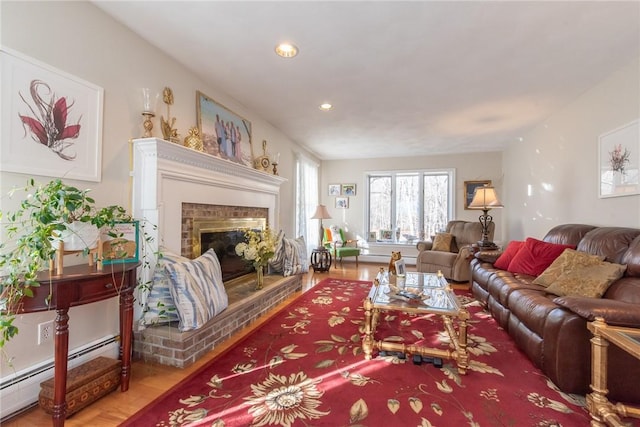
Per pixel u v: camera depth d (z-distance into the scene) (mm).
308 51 2352
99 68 1904
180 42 2248
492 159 5809
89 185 1856
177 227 2342
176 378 1841
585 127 3086
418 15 1907
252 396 1653
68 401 1471
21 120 1529
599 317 1528
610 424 1356
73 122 1760
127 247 1736
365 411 1524
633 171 2432
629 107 2484
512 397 1649
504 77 2768
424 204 6316
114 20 1994
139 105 2180
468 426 1416
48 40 1639
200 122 2760
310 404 1582
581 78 2771
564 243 2904
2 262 1283
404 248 6301
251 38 2184
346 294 3785
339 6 1828
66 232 1457
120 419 1472
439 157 6125
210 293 2213
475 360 2084
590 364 1642
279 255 3797
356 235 6602
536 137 4207
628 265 2076
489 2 1782
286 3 1805
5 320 1245
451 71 2660
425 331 2621
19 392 1522
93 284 1484
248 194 3416
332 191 6762
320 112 3729
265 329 2625
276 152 4367
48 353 1668
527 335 2082
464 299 3580
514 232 5059
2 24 1460
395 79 2822
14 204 1518
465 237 5035
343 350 2227
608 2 1768
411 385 1769
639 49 2277
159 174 2137
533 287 2445
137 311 2131
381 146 5488
